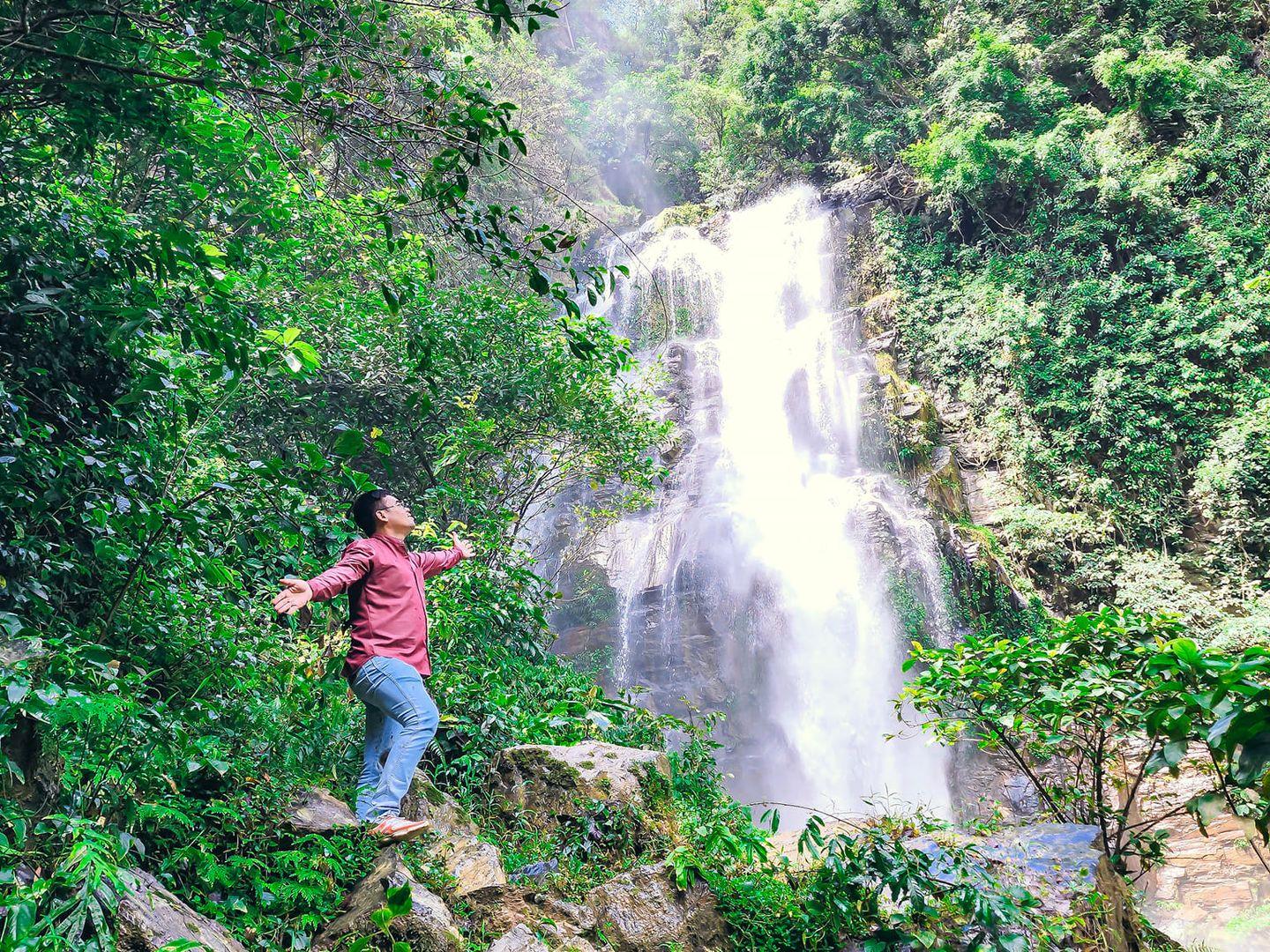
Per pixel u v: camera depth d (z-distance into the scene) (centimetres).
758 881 418
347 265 848
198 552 405
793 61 2581
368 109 348
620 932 363
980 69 2105
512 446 886
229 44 360
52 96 402
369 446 820
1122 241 1888
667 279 2400
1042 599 1669
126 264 411
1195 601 1502
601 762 466
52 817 242
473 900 357
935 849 456
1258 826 321
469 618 601
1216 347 1669
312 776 411
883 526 1600
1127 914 454
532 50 2459
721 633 1516
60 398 404
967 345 1986
